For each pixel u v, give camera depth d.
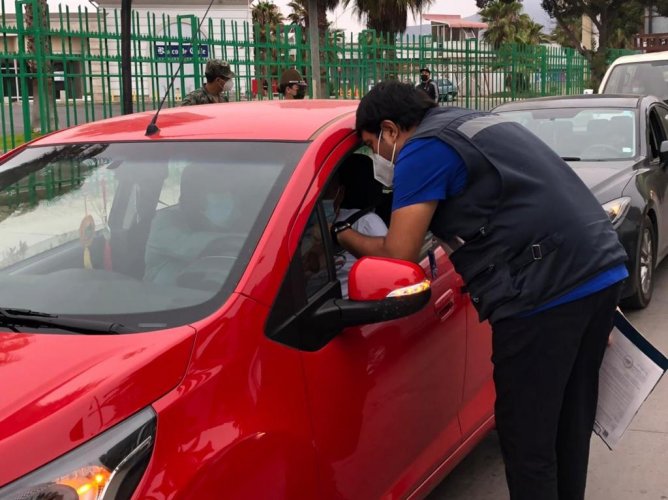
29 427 1.62
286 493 1.99
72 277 2.33
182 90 8.95
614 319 2.85
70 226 2.58
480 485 3.63
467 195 2.51
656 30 35.50
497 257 2.50
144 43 9.51
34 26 7.59
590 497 3.52
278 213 2.29
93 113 8.39
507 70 17.95
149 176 2.59
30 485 1.56
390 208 3.11
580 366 2.72
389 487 2.61
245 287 2.09
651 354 2.77
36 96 7.97
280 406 2.03
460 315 3.09
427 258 2.99
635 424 4.25
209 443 1.81
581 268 2.49
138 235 2.45
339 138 2.63
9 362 1.87
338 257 2.77
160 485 1.68
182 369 1.86
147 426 1.72
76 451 1.63
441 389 2.95
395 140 2.63
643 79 11.82
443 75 15.59
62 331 2.05
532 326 2.50
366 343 2.45
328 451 2.20
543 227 2.47
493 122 2.60
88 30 8.26
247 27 10.27
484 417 3.35
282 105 3.05
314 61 10.30
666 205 6.68
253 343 2.02
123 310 2.12
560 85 21.72
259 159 2.51
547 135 7.01
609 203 5.78
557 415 2.62
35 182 2.76
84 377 1.77
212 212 2.37
